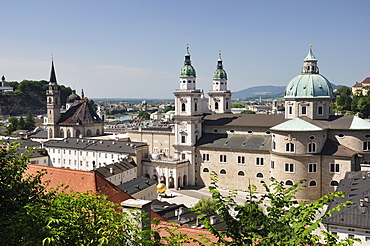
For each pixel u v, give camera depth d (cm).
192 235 4019
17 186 3278
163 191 12362
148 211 3512
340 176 11681
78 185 5556
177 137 15025
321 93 13038
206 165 14538
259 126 13912
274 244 2480
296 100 13200
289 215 2619
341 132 12262
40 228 2555
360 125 12131
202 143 14700
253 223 2628
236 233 2623
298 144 11788
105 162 15550
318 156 11862
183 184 14662
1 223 2611
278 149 12156
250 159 13550
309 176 11812
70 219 2767
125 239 2795
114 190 5603
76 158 16475
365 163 11956
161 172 14500
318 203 2545
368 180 8738
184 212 8306
